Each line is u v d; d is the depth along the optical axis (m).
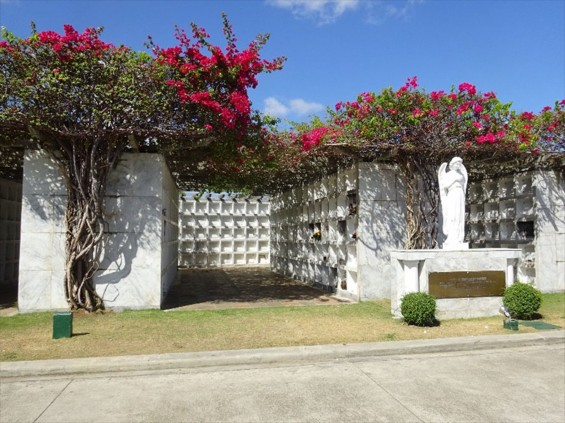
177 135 7.88
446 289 7.60
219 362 5.14
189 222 19.06
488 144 8.96
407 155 9.42
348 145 8.83
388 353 5.62
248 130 8.48
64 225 8.12
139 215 8.42
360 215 9.73
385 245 9.80
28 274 8.02
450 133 8.81
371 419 3.65
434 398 4.12
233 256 19.27
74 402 3.98
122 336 6.18
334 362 5.29
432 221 9.68
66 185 8.16
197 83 7.50
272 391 4.28
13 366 4.74
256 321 7.27
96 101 7.17
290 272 15.03
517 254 8.05
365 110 8.66
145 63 7.25
